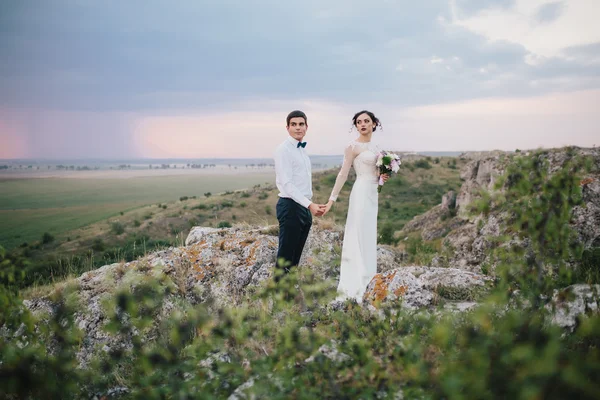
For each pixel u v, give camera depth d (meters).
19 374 2.28
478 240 9.41
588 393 1.61
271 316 2.97
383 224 26.61
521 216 2.79
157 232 71.69
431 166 99.12
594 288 2.99
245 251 6.59
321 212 5.24
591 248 6.18
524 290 2.78
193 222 75.62
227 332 2.46
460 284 4.79
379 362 2.53
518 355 1.74
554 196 2.73
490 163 16.47
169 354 2.36
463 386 1.91
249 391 2.30
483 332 2.11
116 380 3.29
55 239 73.12
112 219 87.69
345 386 2.36
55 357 2.52
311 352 2.42
